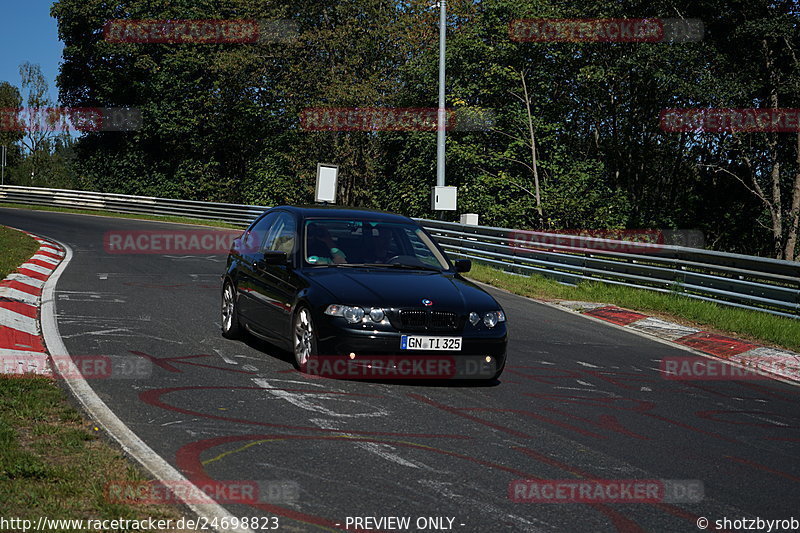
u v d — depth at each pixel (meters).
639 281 14.91
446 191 20.34
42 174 81.19
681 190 33.78
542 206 28.67
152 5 42.47
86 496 3.92
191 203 32.66
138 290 12.20
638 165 33.84
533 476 4.76
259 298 8.06
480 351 6.97
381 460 4.86
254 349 8.19
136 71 44.69
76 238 21.75
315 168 38.28
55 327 8.72
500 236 18.48
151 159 45.53
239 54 38.28
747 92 26.48
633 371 8.59
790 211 27.89
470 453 5.13
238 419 5.57
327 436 5.30
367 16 38.19
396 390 6.77
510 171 31.34
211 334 8.91
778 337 11.12
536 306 13.37
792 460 5.57
